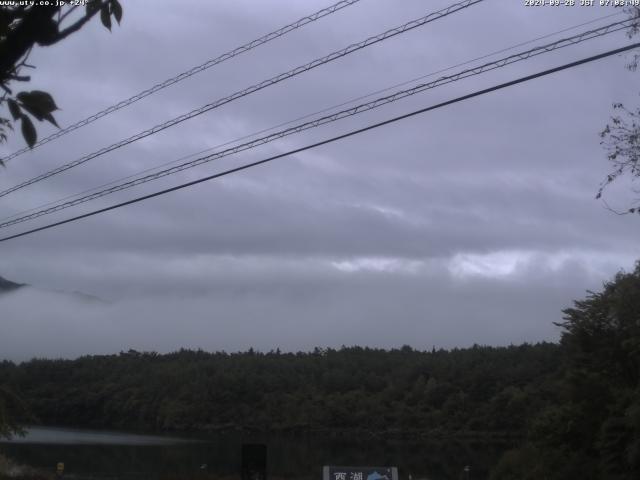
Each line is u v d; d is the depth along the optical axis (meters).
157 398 137.88
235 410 134.00
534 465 37.31
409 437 111.88
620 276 35.41
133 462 68.81
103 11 3.54
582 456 35.09
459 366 125.06
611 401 35.25
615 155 14.44
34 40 3.17
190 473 52.94
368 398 129.38
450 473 61.16
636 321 34.53
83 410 142.50
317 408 127.81
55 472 51.41
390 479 16.33
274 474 58.69
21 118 3.24
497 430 106.94
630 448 30.44
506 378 112.62
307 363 148.00
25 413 34.22
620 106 14.30
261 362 150.00
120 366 153.75
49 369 151.12
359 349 156.88
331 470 16.42
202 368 149.00
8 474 43.09
